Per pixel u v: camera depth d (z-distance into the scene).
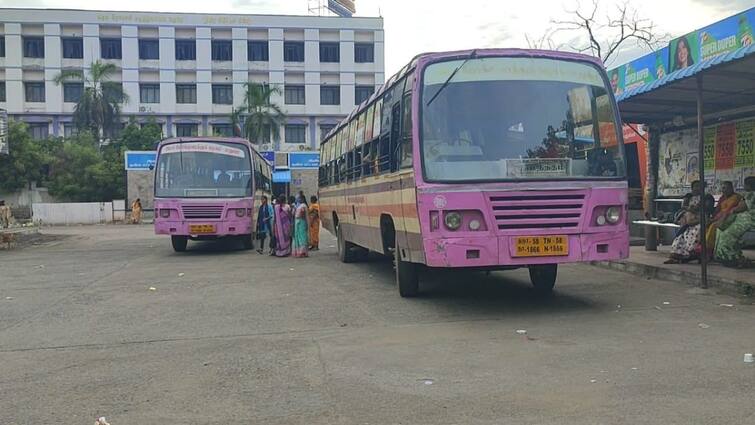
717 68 8.34
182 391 5.14
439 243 7.35
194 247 20.05
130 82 65.31
